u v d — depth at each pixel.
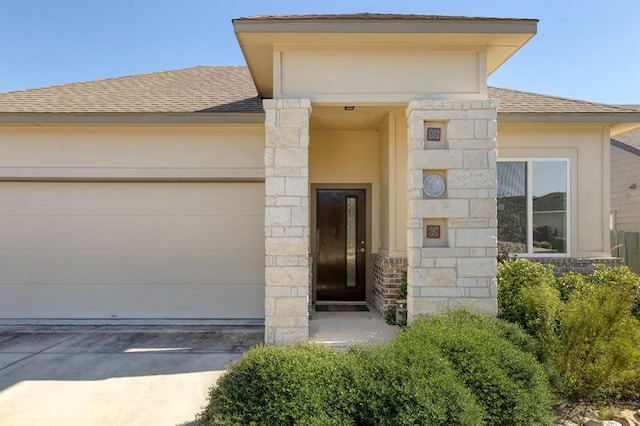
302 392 3.00
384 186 7.53
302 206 5.39
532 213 7.41
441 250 5.35
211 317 7.12
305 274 5.34
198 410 3.79
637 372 4.07
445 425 2.83
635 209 11.45
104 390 4.26
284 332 5.31
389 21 5.12
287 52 5.55
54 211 7.16
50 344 5.89
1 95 7.86
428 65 5.54
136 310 7.10
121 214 7.18
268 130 5.41
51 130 7.15
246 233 7.20
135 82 9.06
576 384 4.04
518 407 3.13
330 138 8.38
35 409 3.82
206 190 7.23
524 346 4.02
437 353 3.42
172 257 7.17
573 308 4.21
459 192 5.39
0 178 7.08
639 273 9.90
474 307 5.28
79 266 7.13
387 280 6.79
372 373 3.17
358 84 5.54
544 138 7.45
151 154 7.19
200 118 6.85
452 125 5.42
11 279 7.10
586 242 7.43
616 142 12.07
